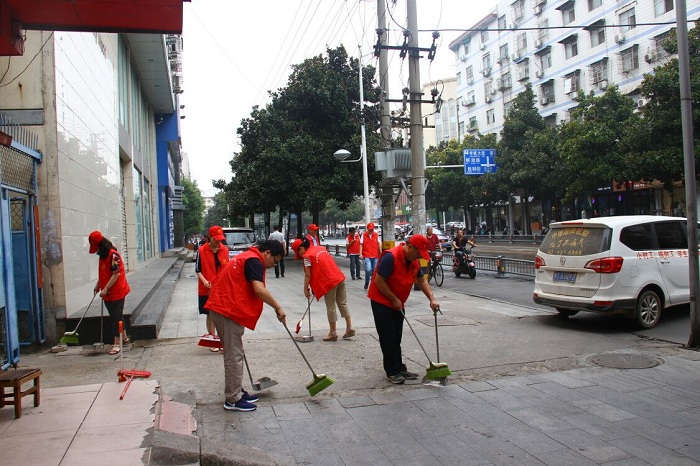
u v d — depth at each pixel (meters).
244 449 3.75
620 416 4.41
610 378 5.46
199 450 3.54
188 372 5.88
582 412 4.52
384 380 5.55
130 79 17.31
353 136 22.16
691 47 19.77
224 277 4.74
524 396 4.97
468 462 3.63
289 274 19.09
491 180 36.91
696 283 6.57
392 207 15.79
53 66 7.36
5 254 5.75
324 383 4.76
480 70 47.47
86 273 8.77
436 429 4.23
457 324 8.52
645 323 7.82
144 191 20.92
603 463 3.57
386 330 5.43
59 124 7.50
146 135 23.00
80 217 8.55
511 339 7.38
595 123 25.22
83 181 8.87
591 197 34.88
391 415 4.55
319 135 23.06
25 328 6.98
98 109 10.57
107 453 3.33
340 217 83.94
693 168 6.52
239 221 57.34
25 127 7.26
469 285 14.05
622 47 31.20
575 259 7.94
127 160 16.66
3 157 6.07
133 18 5.11
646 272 7.83
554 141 31.94
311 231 12.39
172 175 41.53
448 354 6.59
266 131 23.16
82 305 8.40
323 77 22.53
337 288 7.52
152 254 23.61
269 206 25.50
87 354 6.82
